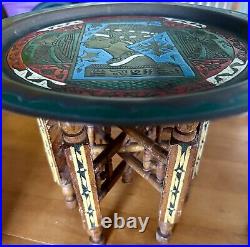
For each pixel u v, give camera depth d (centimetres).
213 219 118
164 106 54
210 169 139
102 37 99
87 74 73
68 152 80
